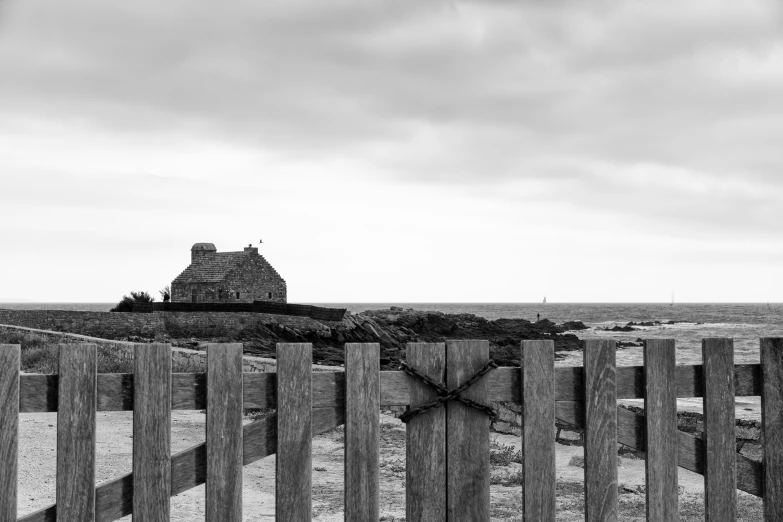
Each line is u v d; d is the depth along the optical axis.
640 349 80.25
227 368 4.92
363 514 5.09
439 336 90.19
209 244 88.88
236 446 4.92
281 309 74.44
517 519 10.15
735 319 164.00
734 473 5.61
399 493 11.70
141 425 4.79
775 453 5.70
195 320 68.19
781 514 5.68
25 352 29.19
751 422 13.02
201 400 4.98
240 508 4.91
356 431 5.10
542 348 5.37
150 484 4.79
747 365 5.77
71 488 4.66
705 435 5.59
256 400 5.05
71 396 4.68
